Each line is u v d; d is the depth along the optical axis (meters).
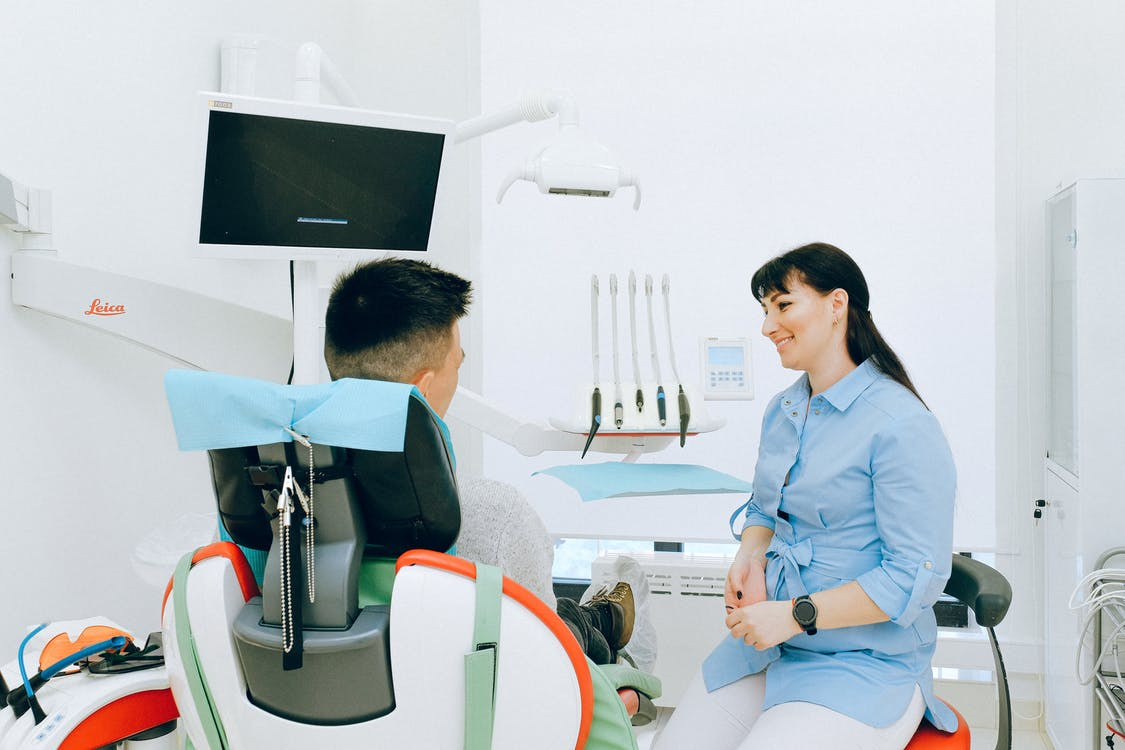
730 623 1.42
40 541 1.59
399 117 1.37
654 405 1.70
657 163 2.84
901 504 1.40
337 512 0.96
